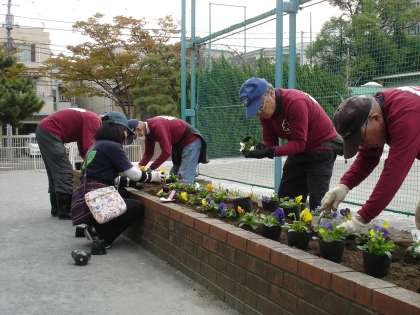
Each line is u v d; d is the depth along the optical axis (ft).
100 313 12.41
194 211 16.08
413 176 23.48
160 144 23.67
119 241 20.56
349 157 9.79
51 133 24.70
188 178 24.66
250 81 15.26
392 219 20.51
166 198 18.63
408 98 9.37
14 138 65.41
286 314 10.63
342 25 21.01
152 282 14.87
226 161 33.24
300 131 15.20
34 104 80.02
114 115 19.80
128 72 98.17
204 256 14.29
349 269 9.64
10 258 17.70
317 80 22.12
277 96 15.38
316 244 12.51
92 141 24.75
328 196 11.90
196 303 13.07
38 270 16.19
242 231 12.92
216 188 21.80
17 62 93.71
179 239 16.02
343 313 9.07
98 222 18.03
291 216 14.69
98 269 16.29
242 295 12.29
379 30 19.40
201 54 34.68
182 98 34.53
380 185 9.83
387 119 9.52
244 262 12.19
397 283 9.57
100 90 103.96
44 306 12.91
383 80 19.26
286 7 22.56
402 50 18.56
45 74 101.96
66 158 25.25
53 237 21.12
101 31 95.50
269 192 28.12
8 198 33.60
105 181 19.01
